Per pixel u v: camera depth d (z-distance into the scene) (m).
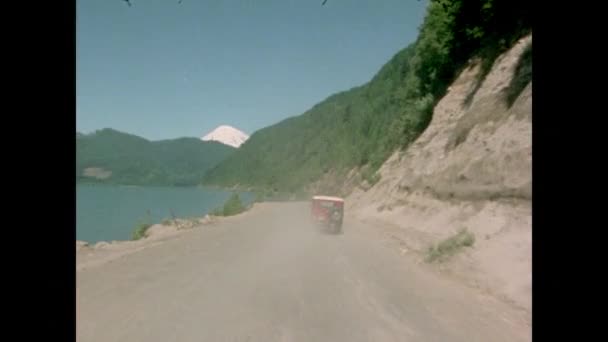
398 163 41.16
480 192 18.75
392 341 7.97
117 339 7.70
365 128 85.00
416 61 42.81
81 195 160.50
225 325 8.57
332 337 8.09
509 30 25.88
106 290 11.30
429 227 21.97
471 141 22.06
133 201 116.31
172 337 7.85
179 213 70.25
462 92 30.03
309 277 13.23
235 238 23.64
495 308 10.34
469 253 15.26
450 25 33.09
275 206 63.50
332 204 26.55
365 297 11.02
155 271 13.92
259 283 12.31
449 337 8.23
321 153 131.12
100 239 36.38
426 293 11.59
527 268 12.12
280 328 8.49
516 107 18.89
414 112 40.22
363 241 22.47
